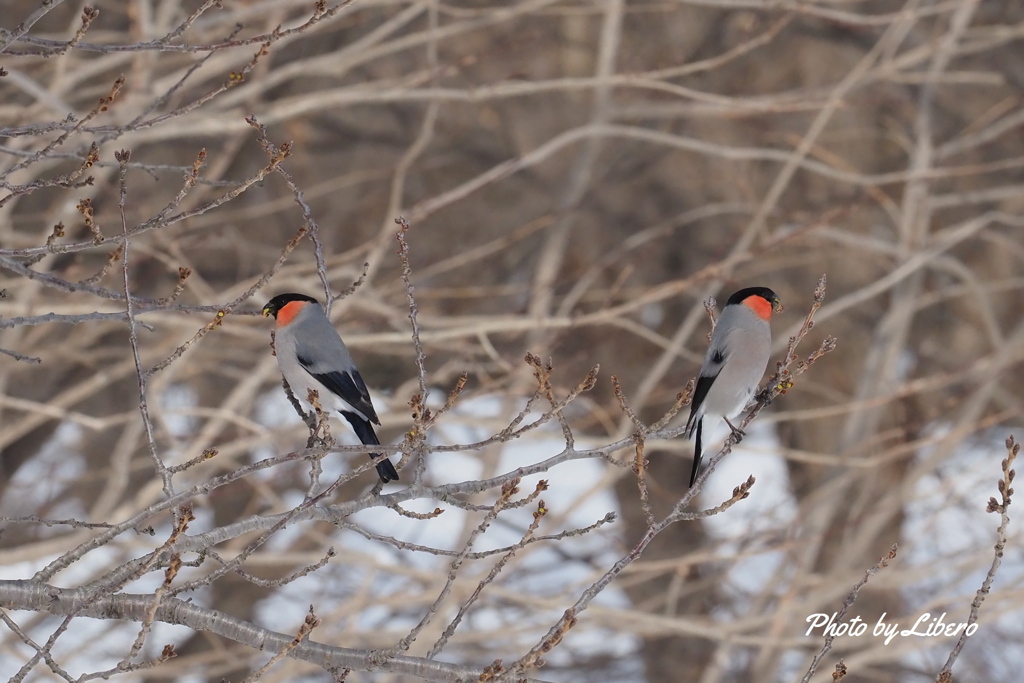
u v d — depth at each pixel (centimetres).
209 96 654
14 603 558
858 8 2002
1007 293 2094
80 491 1892
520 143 1986
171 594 577
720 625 1397
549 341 1366
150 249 1384
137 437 1401
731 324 846
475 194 1977
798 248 2056
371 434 798
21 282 1217
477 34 1903
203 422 1916
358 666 569
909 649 1319
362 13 1698
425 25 1886
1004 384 1961
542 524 1567
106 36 1391
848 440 1644
